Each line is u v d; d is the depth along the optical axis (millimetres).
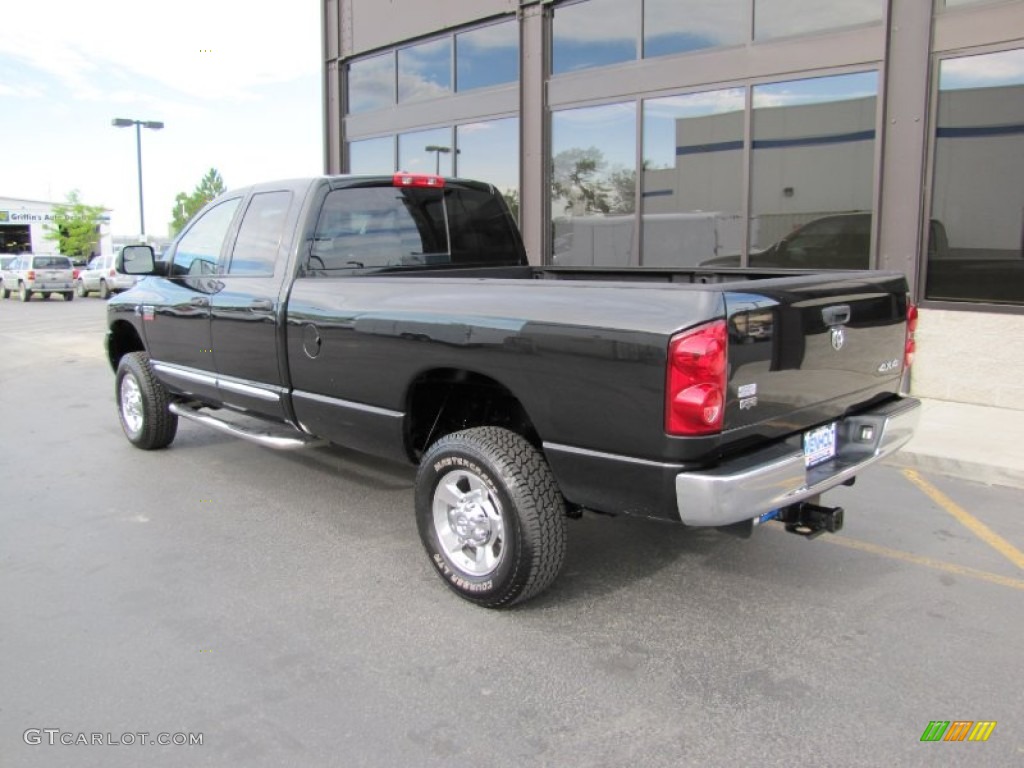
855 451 3738
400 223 5180
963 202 7793
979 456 6004
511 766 2637
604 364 3146
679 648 3387
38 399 9141
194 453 6520
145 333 6156
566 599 3844
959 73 7648
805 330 3326
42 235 57438
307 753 2699
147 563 4293
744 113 8953
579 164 10648
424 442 4230
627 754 2697
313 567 4234
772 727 2838
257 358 4938
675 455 3025
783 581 4051
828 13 8312
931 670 3205
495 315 3521
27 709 2947
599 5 10180
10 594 3910
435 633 3521
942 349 7977
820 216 8602
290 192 4871
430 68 12547
